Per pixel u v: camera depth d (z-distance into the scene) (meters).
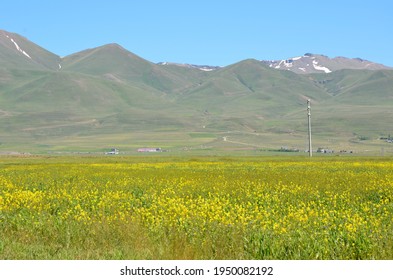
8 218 20.31
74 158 108.88
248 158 100.81
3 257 15.69
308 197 28.64
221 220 18.88
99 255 15.98
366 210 22.41
